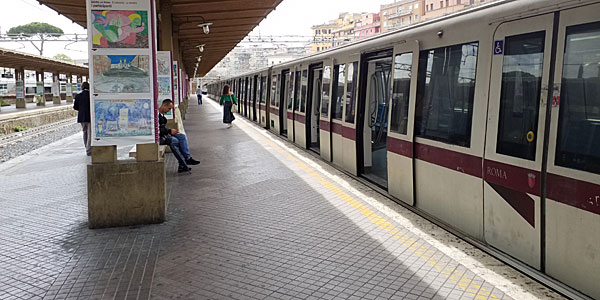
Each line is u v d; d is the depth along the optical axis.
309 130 12.74
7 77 59.97
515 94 4.36
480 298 3.76
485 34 4.80
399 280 4.15
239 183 8.41
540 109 4.03
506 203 4.49
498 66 4.59
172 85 11.81
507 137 4.45
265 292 3.95
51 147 14.16
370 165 8.91
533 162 4.10
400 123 6.76
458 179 5.32
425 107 6.09
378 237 5.34
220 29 20.75
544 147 3.98
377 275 4.27
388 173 7.20
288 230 5.63
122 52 5.70
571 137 3.72
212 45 29.28
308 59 12.54
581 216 3.62
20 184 8.59
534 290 3.88
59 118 35.12
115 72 5.72
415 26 6.53
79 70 50.75
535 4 4.10
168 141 9.40
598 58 3.49
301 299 3.81
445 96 5.59
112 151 5.82
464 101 5.19
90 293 3.96
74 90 63.81
